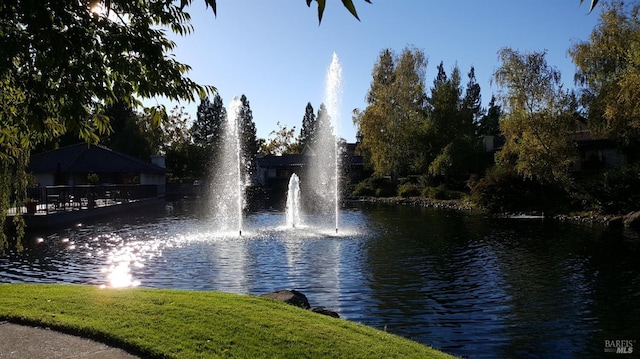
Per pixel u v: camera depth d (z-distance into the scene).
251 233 18.31
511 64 27.83
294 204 32.44
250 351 4.49
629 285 9.94
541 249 14.48
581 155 33.06
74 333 4.88
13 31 3.56
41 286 7.13
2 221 8.00
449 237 17.16
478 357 6.41
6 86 4.25
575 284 10.10
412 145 42.75
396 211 28.94
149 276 10.95
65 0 3.37
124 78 4.14
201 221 23.09
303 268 11.75
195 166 60.84
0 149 7.07
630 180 22.53
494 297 9.20
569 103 27.38
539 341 6.96
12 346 4.52
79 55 3.50
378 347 4.95
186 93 4.16
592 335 7.19
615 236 17.06
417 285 10.10
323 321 5.71
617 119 23.59
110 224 21.67
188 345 4.54
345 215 26.30
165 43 4.22
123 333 4.77
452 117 41.66
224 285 10.09
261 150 95.19
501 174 28.17
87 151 40.84
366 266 11.98
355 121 45.28
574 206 24.81
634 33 23.39
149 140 61.03
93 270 11.63
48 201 23.80
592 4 1.87
